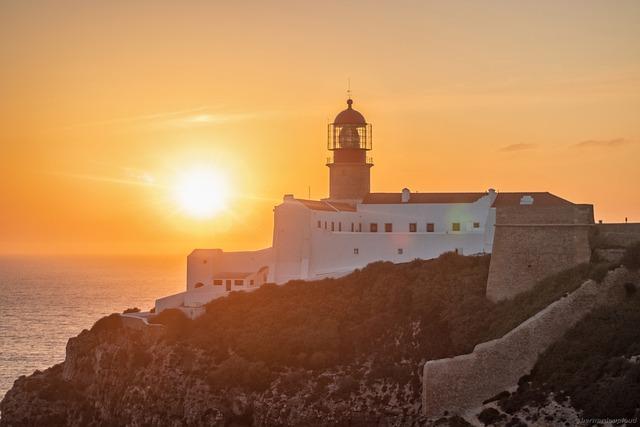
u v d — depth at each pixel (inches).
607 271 4254.4
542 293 4389.8
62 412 5054.1
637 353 3836.1
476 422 3882.9
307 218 5551.2
